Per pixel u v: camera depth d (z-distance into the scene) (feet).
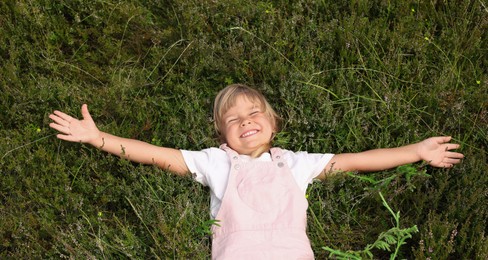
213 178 6.95
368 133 7.48
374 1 8.05
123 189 7.03
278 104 7.61
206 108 7.64
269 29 7.82
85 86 7.90
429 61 7.82
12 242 6.96
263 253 6.49
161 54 7.86
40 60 7.95
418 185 7.04
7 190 7.18
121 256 6.81
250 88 7.35
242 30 7.84
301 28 7.97
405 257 6.88
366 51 7.77
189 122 7.48
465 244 6.64
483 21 7.84
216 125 7.38
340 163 7.06
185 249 6.63
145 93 7.77
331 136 7.48
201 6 7.92
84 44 8.11
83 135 7.00
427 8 8.05
